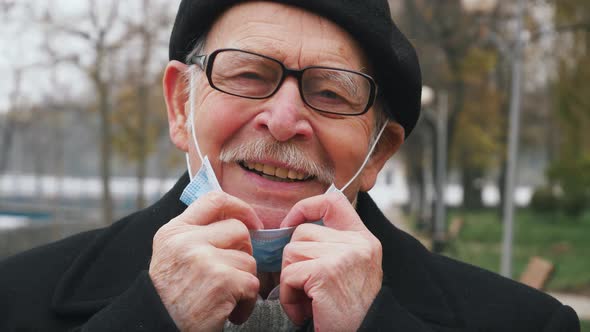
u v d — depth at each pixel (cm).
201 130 80
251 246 73
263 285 83
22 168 2428
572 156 640
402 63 83
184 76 86
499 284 92
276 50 78
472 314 88
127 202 1484
